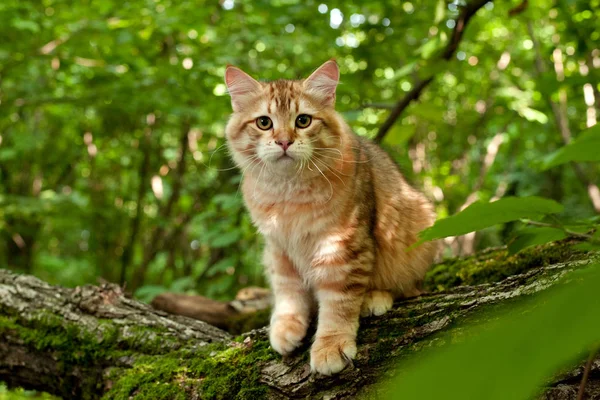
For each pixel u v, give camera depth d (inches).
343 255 29.7
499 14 71.9
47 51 58.1
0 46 58.0
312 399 27.4
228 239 51.2
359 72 53.8
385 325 28.3
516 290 26.6
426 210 33.7
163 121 82.2
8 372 33.8
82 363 32.9
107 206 97.9
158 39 61.9
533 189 80.0
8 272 35.9
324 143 31.0
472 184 94.3
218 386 28.8
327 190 30.0
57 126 95.0
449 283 36.6
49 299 34.5
